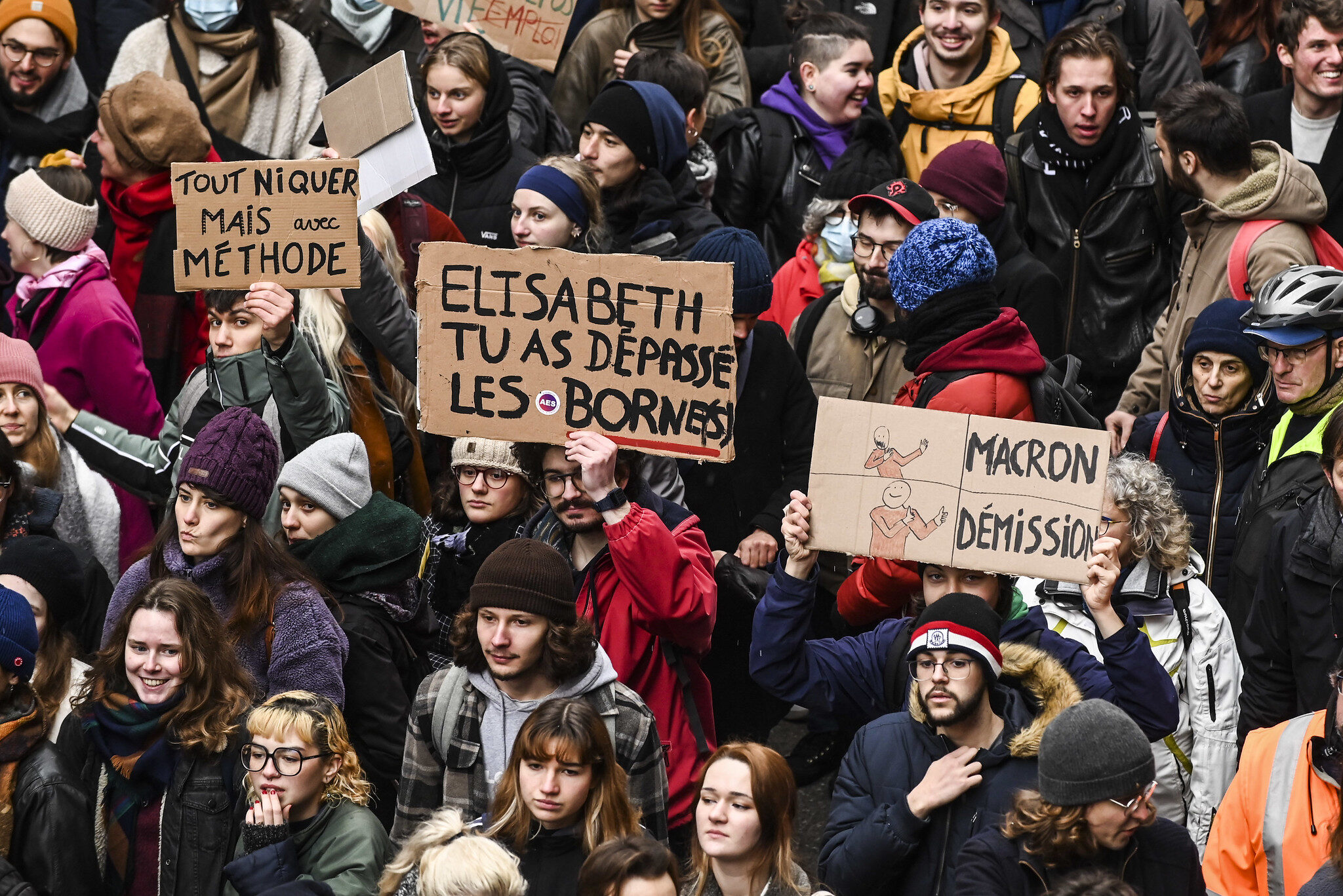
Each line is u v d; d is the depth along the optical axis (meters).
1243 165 21.75
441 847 12.95
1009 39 27.81
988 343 18.17
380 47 28.27
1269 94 26.11
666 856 12.92
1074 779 12.80
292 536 17.44
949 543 15.45
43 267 22.25
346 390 19.84
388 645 17.20
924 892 13.98
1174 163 22.22
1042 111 24.84
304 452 17.38
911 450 15.58
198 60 26.62
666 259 23.30
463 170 24.59
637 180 23.95
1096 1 28.36
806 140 26.75
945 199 22.84
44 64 26.89
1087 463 15.32
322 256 18.39
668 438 16.14
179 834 14.98
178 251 18.36
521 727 14.21
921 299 18.42
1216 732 17.34
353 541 17.14
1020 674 14.52
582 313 16.20
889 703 15.98
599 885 12.82
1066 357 21.36
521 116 26.92
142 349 22.55
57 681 16.73
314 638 16.22
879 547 15.53
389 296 19.61
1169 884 13.24
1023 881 13.12
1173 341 22.45
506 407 16.22
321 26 28.31
